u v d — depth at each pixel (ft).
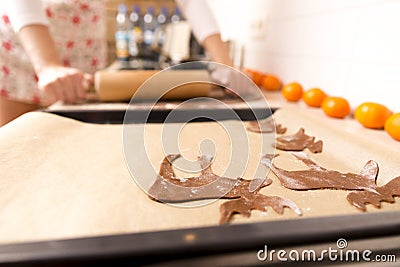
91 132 1.86
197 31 3.05
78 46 3.29
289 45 2.92
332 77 2.31
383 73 1.83
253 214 1.05
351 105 2.13
